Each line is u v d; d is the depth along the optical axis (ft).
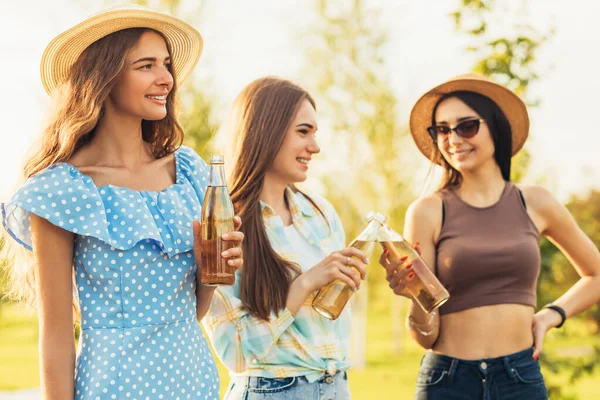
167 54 8.20
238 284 9.89
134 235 7.75
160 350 7.85
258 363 9.70
